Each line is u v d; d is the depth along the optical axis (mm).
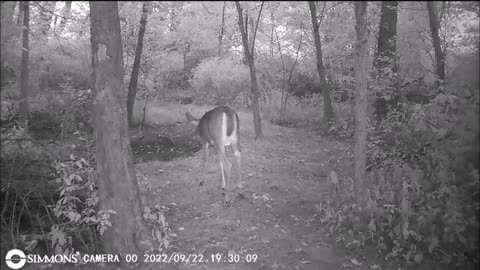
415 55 8859
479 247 4508
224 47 17172
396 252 4996
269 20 13602
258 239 5613
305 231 5820
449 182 4680
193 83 15641
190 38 15078
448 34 7688
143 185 7004
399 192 5566
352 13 8930
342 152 9031
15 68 5496
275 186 7293
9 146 5355
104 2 4820
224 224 6047
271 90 14430
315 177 7777
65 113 7852
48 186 5664
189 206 6703
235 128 7094
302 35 13164
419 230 5012
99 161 5109
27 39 5652
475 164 4445
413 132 6070
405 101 7750
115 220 5078
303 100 13898
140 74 12922
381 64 8805
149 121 12117
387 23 8727
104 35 4863
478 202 4480
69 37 10766
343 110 11664
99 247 5441
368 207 5395
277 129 11422
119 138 5059
